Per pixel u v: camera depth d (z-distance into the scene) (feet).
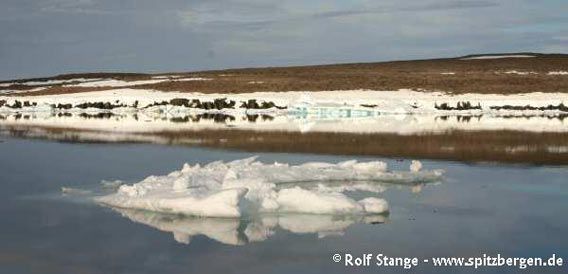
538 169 66.95
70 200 50.55
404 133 108.78
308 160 75.05
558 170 66.13
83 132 115.85
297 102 182.50
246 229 41.19
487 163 71.61
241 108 188.75
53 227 41.68
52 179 61.46
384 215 45.19
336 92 217.15
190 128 123.13
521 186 56.65
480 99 191.42
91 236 39.42
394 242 38.06
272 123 137.08
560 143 91.45
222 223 42.80
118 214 45.47
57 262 34.19
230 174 52.42
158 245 37.40
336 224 42.47
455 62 383.45
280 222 43.14
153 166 70.74
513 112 171.83
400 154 80.18
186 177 49.96
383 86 234.99
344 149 85.92
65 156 80.28
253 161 70.69
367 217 44.57
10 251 36.17
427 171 62.13
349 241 38.29
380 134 107.45
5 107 199.93
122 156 79.97
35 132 116.67
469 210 46.78
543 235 39.52
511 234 39.75
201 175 53.98
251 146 90.43
